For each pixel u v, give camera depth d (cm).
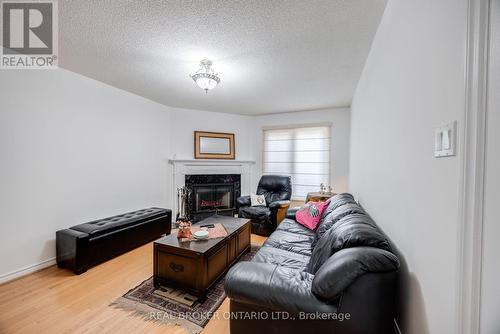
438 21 82
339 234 139
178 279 187
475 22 62
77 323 156
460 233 66
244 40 193
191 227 239
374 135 190
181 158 423
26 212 220
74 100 260
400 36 124
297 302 108
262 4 150
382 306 105
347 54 216
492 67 60
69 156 256
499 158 59
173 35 186
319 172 423
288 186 404
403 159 119
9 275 208
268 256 185
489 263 61
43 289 195
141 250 282
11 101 209
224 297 186
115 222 267
